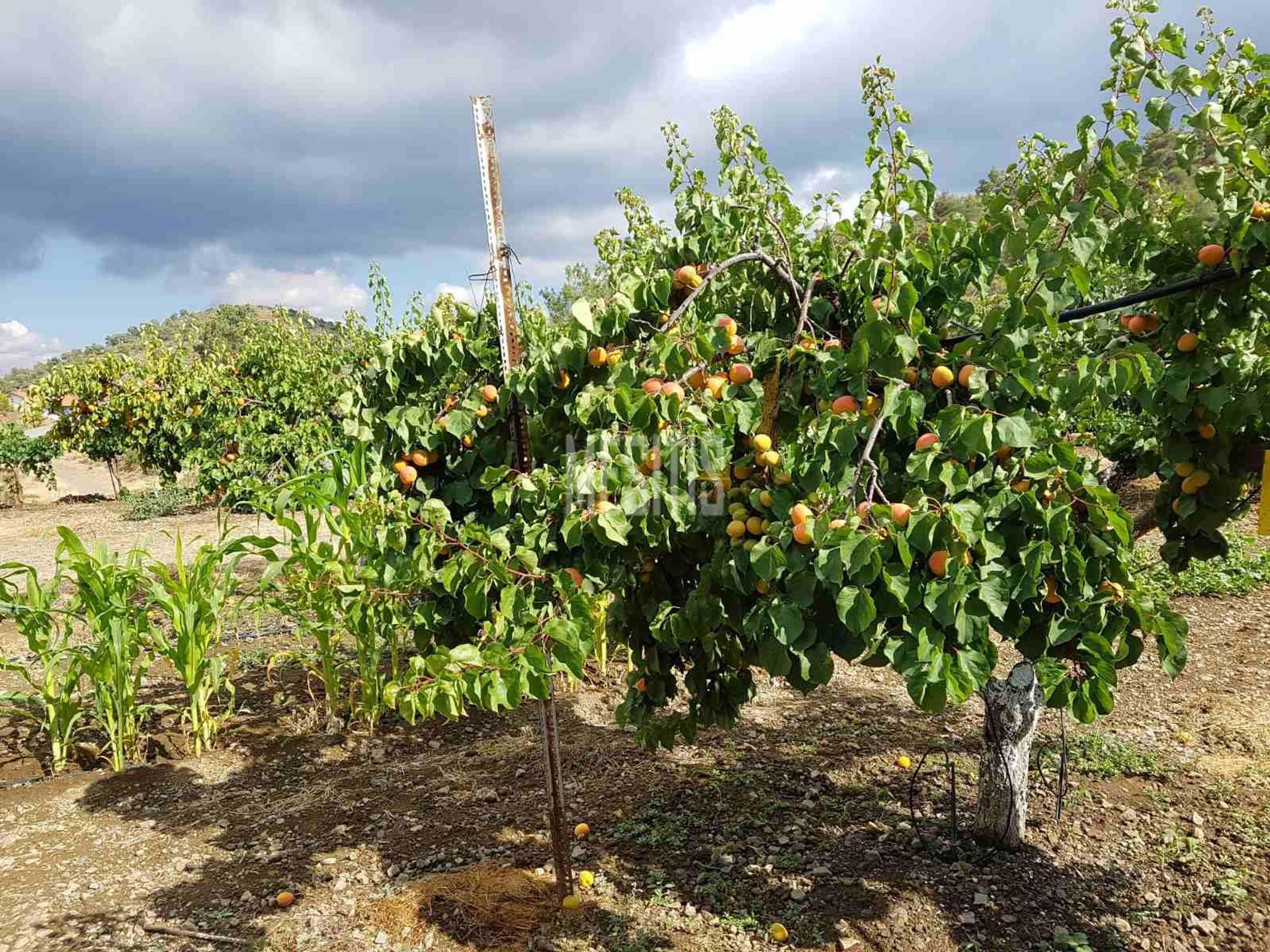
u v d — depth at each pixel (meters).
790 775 4.36
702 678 3.24
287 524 4.81
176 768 4.78
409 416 3.16
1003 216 2.56
